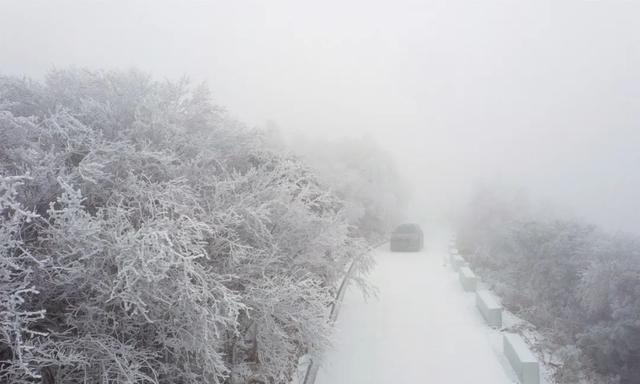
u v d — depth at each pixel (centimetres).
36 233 452
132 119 647
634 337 702
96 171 457
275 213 669
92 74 705
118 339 435
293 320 582
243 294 560
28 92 638
